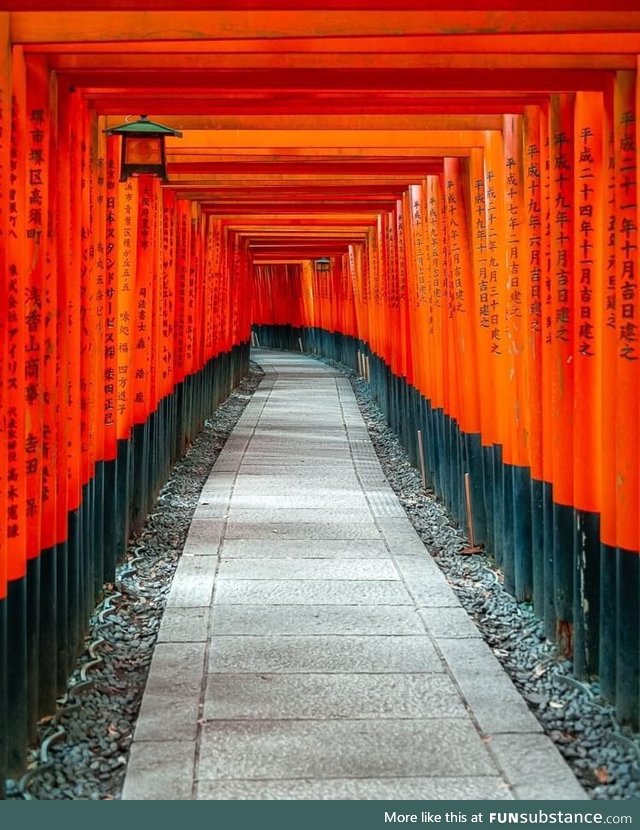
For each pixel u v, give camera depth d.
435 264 9.47
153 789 4.08
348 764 4.30
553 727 4.80
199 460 12.00
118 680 5.47
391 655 5.64
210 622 6.20
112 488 7.03
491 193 7.13
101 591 6.70
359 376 21.31
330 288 26.89
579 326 5.29
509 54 4.66
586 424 5.28
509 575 6.96
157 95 6.01
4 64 4.18
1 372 4.20
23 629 4.45
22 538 4.46
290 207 13.46
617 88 4.75
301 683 5.23
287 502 9.63
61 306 5.37
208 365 15.10
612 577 4.94
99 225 6.64
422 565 7.50
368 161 8.77
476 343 8.13
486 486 7.85
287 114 6.38
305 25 4.43
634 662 4.70
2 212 4.18
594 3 4.07
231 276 18.33
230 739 4.56
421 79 5.27
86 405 6.05
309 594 6.77
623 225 4.70
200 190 11.07
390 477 11.29
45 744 4.58
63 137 5.32
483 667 5.46
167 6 4.00
